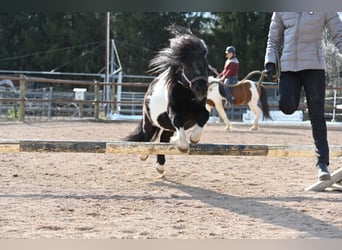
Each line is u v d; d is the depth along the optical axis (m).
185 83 6.15
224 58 47.69
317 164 6.23
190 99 6.32
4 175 7.32
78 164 8.75
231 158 10.07
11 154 9.84
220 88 17.27
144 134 7.74
